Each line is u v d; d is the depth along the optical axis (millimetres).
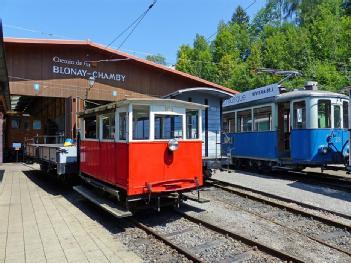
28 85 18438
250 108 15961
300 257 5539
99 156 8797
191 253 5602
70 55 19719
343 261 5398
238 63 53438
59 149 11242
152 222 7664
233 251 5852
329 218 7809
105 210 7867
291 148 13477
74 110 19344
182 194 9086
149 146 7387
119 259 5254
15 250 5652
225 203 9336
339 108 13102
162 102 7594
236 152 16891
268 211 8539
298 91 13719
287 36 41781
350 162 11219
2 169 18344
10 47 18016
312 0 46875
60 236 6410
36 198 10227
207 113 12539
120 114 7645
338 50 34094
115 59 20766
